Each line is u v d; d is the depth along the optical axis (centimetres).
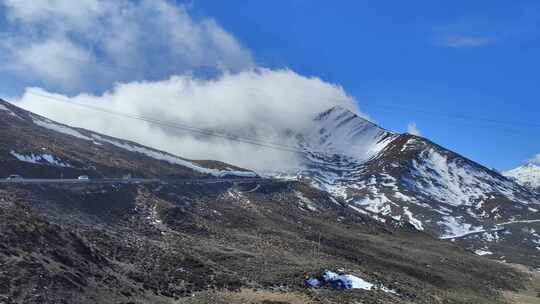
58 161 13062
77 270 5756
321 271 9031
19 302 4544
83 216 9081
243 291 7319
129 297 5784
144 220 10619
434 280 12744
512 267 18875
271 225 14288
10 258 5106
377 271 11450
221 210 14450
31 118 17950
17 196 7981
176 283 7012
